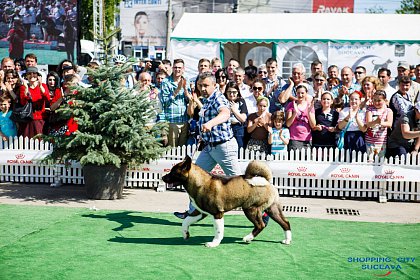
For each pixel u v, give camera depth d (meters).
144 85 11.00
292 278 5.57
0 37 29.55
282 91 10.83
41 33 29.50
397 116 10.32
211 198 6.59
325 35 18.11
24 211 8.57
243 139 10.59
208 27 18.77
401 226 8.06
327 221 8.34
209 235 7.32
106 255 6.26
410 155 10.16
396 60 18.23
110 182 9.66
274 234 7.43
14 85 11.18
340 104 10.48
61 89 10.92
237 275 5.62
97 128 9.54
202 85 7.43
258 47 24.05
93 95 9.62
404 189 10.22
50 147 11.12
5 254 6.23
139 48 49.47
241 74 10.93
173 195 10.34
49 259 6.06
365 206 9.70
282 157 10.38
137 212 8.70
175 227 7.75
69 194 10.16
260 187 6.69
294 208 9.39
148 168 10.84
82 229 7.48
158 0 49.12
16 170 11.34
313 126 10.37
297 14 20.14
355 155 10.16
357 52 18.28
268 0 46.22
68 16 29.56
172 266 5.88
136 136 9.42
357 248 6.78
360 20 19.39
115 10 45.41
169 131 10.79
